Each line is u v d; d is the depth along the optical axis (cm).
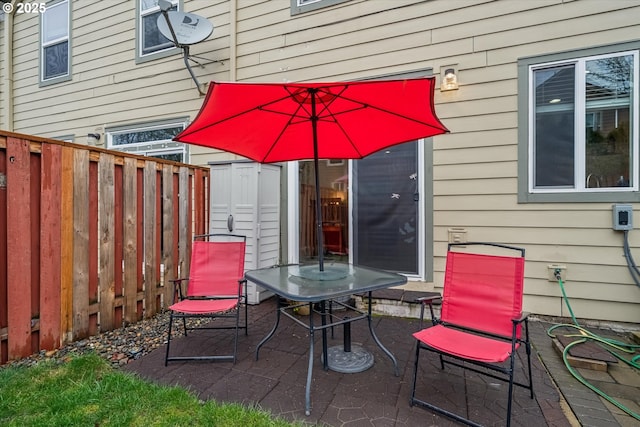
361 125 278
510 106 353
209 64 521
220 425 180
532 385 215
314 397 212
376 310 377
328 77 441
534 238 345
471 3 369
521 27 349
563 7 334
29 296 264
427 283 386
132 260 346
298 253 458
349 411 197
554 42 337
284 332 325
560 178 337
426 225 386
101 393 207
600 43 322
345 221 427
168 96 555
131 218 345
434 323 232
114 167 328
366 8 419
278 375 240
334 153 338
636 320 312
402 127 266
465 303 233
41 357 265
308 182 455
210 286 316
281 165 462
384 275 273
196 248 325
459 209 373
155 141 573
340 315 368
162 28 487
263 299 425
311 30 450
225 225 424
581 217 328
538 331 314
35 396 203
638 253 311
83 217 302
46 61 682
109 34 606
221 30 510
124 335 315
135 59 582
